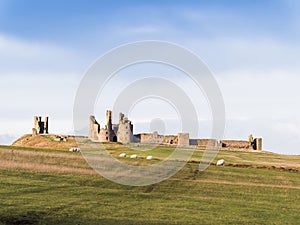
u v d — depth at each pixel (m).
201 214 37.38
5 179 45.16
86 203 38.03
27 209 33.78
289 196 48.59
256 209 40.88
